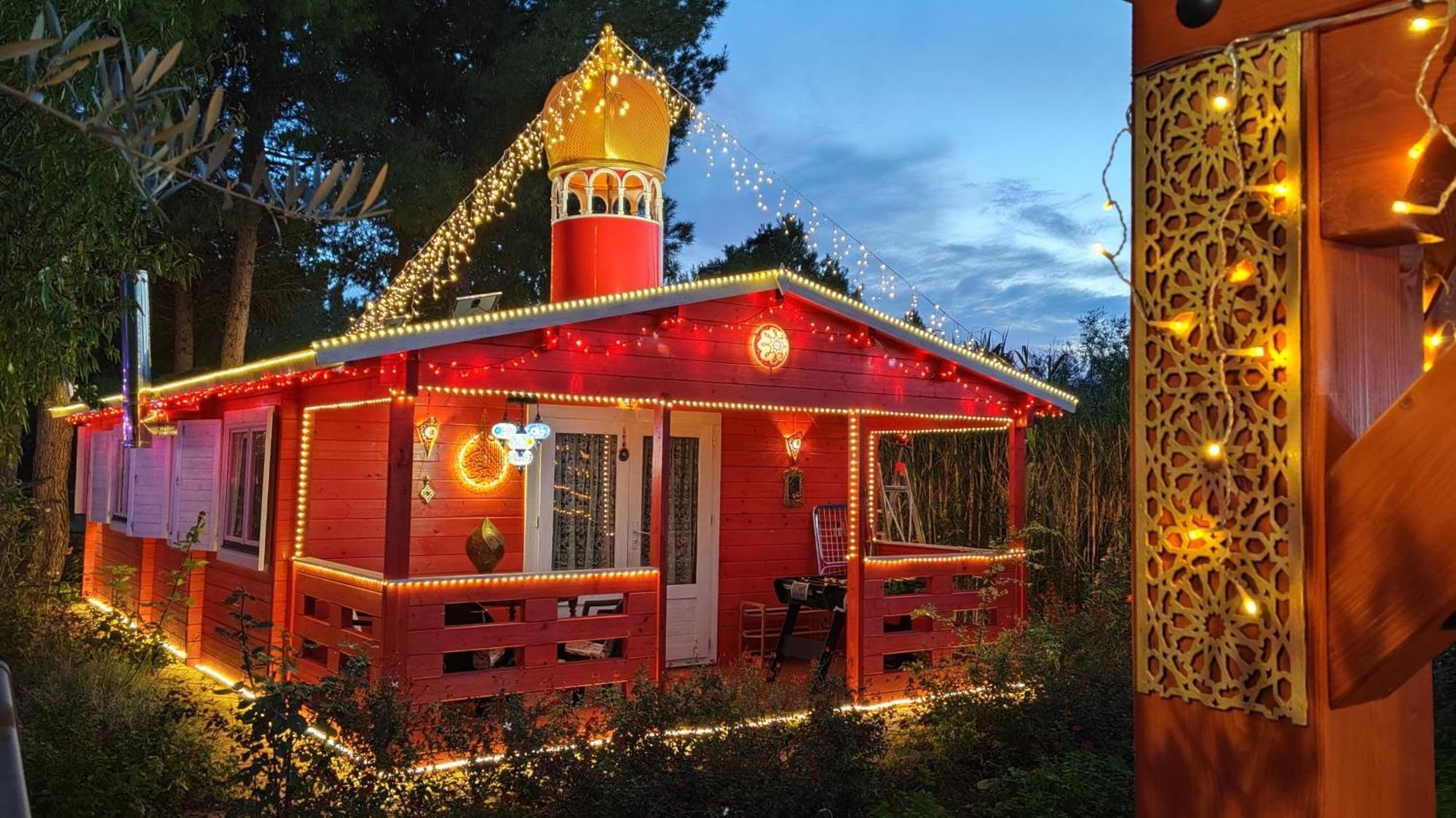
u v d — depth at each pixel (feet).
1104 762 21.62
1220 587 7.63
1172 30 8.06
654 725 20.53
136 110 5.74
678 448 38.55
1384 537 6.84
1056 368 48.42
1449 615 6.57
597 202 40.50
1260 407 7.45
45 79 5.43
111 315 25.95
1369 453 6.93
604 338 29.14
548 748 20.74
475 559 32.48
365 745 19.17
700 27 69.56
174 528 39.29
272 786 17.70
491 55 64.18
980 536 46.70
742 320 31.48
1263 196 7.35
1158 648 8.02
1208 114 7.81
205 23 45.09
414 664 26.45
